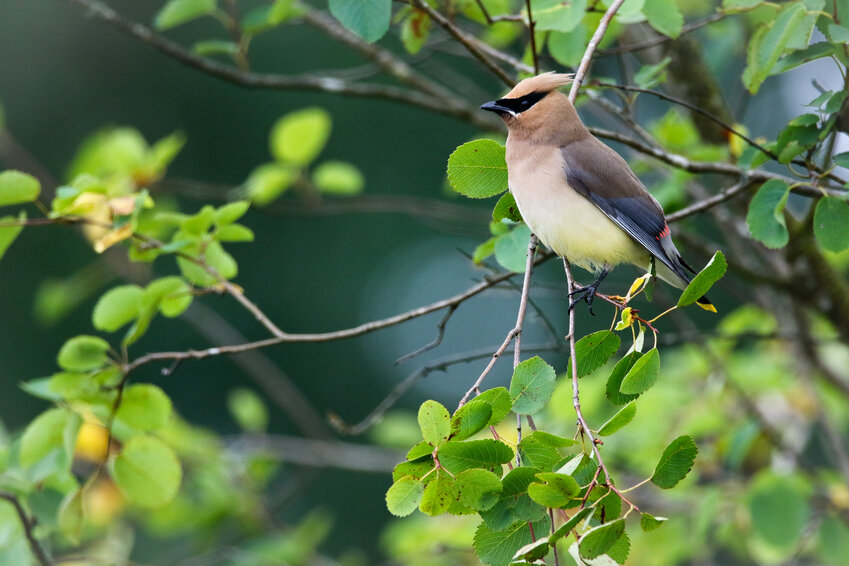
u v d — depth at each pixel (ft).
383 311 66.49
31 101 62.69
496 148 23.99
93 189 27.07
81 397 26.48
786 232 24.99
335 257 65.82
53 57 63.10
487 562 17.71
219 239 28.40
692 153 32.83
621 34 36.24
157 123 63.87
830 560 34.63
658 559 36.09
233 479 39.01
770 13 30.86
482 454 17.84
